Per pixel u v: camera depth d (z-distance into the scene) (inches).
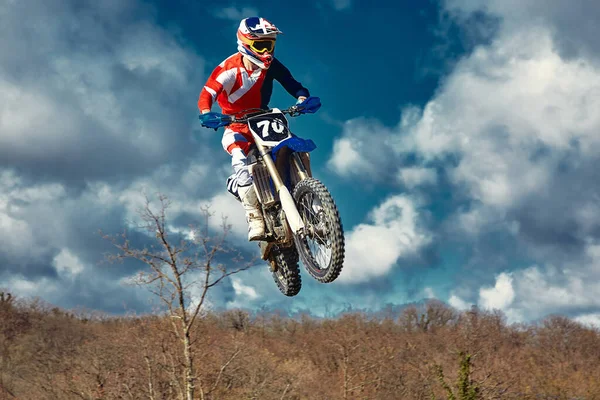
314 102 261.3
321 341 1330.0
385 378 1053.2
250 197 256.7
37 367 1091.9
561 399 972.6
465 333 1273.4
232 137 259.9
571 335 1553.9
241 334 1058.1
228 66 260.1
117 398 772.6
